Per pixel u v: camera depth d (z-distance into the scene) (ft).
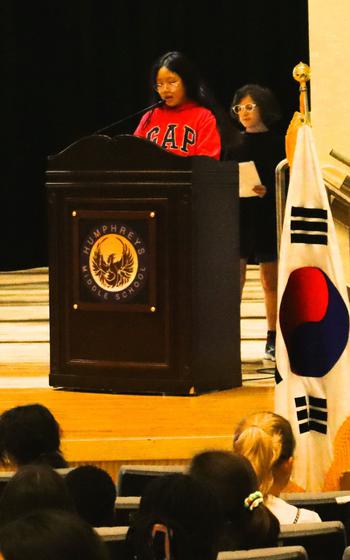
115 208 20.03
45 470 8.98
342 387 17.56
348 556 10.06
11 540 6.27
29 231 43.75
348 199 21.98
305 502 13.09
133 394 20.39
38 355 25.59
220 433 18.35
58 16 42.52
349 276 22.61
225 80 42.37
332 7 22.80
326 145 23.02
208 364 20.30
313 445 17.76
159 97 21.56
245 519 10.34
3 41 42.04
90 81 42.65
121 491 13.78
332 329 17.56
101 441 18.26
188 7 42.14
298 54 41.86
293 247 17.60
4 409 19.56
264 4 41.88
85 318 20.51
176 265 19.77
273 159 24.48
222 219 20.33
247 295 36.04
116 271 20.13
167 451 18.29
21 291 37.81
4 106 42.47
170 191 19.65
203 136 20.99
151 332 20.06
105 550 6.40
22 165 43.14
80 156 20.24
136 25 42.39
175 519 7.73
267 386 21.08
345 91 22.86
